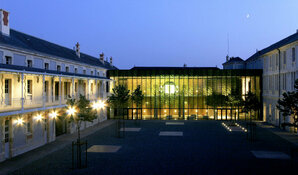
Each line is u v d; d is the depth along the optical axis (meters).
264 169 14.50
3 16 21.08
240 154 17.98
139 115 40.38
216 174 13.64
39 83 22.81
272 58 35.03
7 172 14.10
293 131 27.41
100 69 39.78
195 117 39.47
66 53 32.75
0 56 18.11
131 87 40.81
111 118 41.16
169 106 39.88
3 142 16.62
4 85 18.22
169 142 22.33
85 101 20.23
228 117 39.12
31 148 19.84
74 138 24.58
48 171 14.27
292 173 13.62
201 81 39.53
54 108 23.02
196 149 19.56
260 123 35.88
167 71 40.00
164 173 13.82
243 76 39.41
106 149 19.73
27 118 20.06
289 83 28.80
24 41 23.73
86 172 14.07
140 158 17.00
